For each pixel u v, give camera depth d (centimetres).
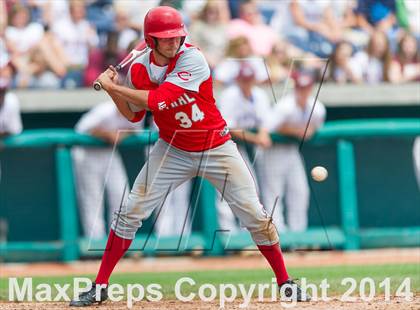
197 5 3822
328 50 3916
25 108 3825
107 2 3853
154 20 1827
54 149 3906
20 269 3331
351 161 3784
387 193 4072
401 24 3981
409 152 4062
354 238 3738
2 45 3781
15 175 3900
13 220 3909
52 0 3825
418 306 1917
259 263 3291
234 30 3800
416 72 3991
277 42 3838
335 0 3925
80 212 3747
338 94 3928
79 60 3862
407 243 3841
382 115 4088
